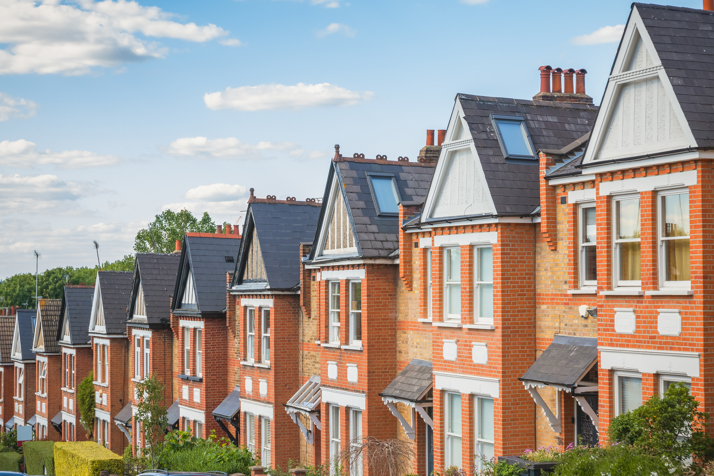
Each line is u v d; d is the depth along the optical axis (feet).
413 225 73.87
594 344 56.29
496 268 62.13
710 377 45.96
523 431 61.72
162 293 127.24
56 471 108.58
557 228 59.77
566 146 66.90
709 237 46.44
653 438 43.06
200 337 112.88
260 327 99.09
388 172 85.56
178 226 267.18
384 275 79.25
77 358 154.92
